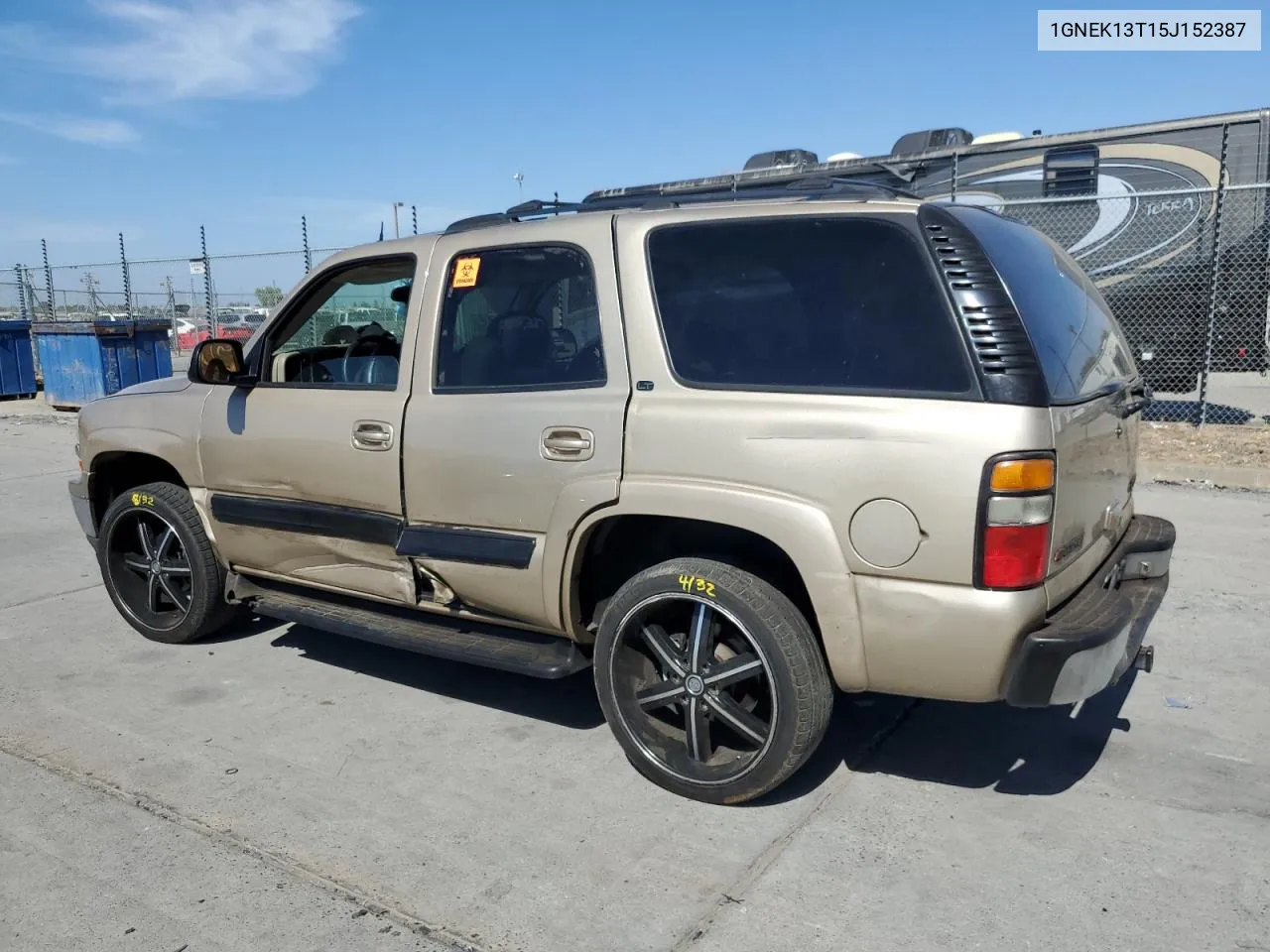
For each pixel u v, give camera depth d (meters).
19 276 20.11
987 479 2.81
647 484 3.31
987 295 2.90
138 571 5.20
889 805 3.39
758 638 3.19
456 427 3.76
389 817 3.36
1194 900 2.83
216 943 2.72
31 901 2.92
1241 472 8.19
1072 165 11.05
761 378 3.20
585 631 3.70
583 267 3.56
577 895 2.91
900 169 11.97
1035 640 2.86
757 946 2.67
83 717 4.21
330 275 4.39
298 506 4.30
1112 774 3.58
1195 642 4.83
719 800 3.38
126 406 5.02
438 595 3.98
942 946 2.66
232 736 4.02
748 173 11.45
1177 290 10.56
